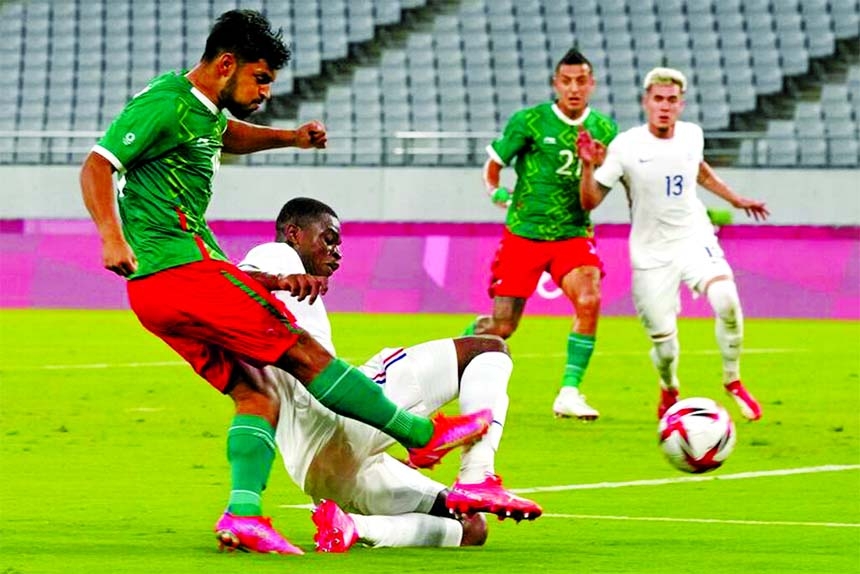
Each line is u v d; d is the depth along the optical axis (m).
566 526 17.89
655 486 21.53
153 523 17.75
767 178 66.19
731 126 72.38
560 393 29.77
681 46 75.38
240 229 60.75
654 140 29.22
